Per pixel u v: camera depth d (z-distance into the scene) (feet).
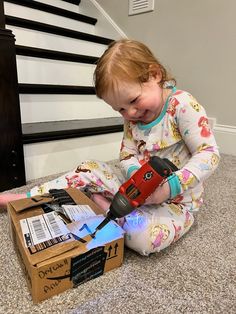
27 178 4.22
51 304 1.94
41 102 5.15
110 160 5.37
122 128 5.40
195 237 2.81
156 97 2.48
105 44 7.18
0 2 3.27
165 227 2.44
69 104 5.58
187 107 2.54
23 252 2.08
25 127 4.68
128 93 2.35
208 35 5.88
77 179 3.10
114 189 3.01
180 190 2.31
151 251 2.40
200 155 2.44
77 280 2.08
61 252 1.98
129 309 1.92
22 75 5.12
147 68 2.43
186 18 6.17
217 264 2.40
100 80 2.43
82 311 1.89
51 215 2.43
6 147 3.68
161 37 6.72
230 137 5.91
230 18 5.50
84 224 2.33
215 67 5.91
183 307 1.95
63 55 5.66
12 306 1.92
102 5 7.84
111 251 2.21
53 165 4.50
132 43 2.56
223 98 5.91
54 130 4.45
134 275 2.25
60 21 6.98
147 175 2.06
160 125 2.69
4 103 3.53
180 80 6.55
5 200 3.07
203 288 2.12
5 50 3.40
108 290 2.08
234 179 4.57
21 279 2.17
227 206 3.56
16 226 2.28
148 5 6.80
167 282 2.18
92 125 5.15
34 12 6.30
